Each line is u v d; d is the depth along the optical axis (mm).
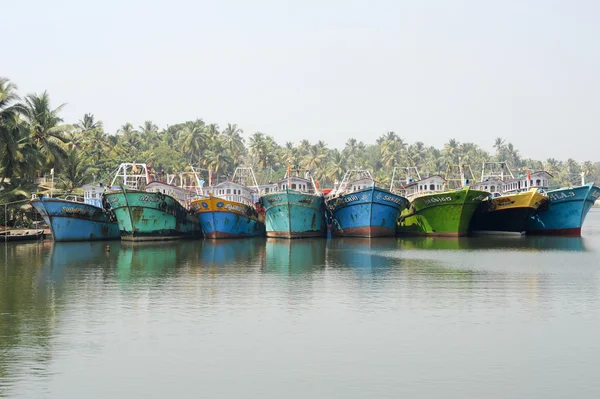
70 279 49531
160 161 156750
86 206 79375
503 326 34375
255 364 28172
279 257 64250
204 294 43156
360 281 48438
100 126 142750
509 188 96125
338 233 89062
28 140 90625
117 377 26625
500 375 26844
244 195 92750
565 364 28141
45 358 28938
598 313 37375
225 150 188125
